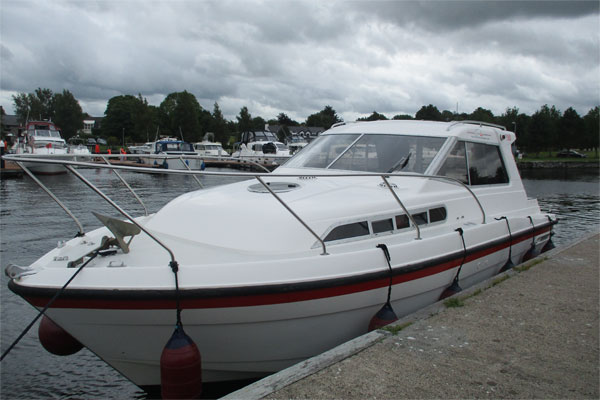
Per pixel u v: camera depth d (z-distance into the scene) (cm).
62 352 334
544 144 5103
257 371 326
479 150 507
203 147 3512
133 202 1043
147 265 303
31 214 1010
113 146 5916
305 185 404
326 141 504
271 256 311
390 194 397
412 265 352
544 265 484
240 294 282
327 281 304
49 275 280
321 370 260
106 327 287
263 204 347
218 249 312
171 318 283
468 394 239
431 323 328
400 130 480
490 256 453
